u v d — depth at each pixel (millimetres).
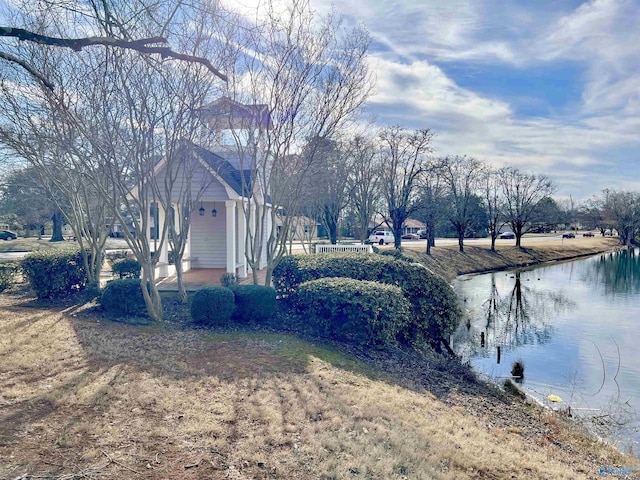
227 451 3184
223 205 14648
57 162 8125
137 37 5965
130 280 8195
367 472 3102
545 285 23141
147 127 7027
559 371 9445
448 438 4137
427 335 8953
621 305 17734
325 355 6316
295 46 7965
